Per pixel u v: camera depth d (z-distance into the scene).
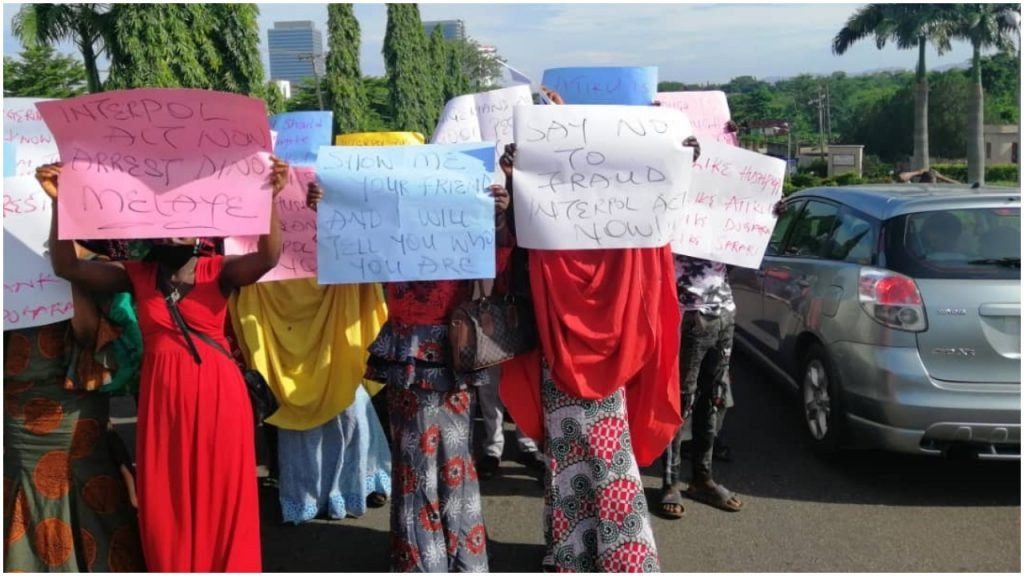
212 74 13.98
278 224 2.83
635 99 3.75
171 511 2.80
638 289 3.06
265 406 3.26
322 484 4.04
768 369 5.61
